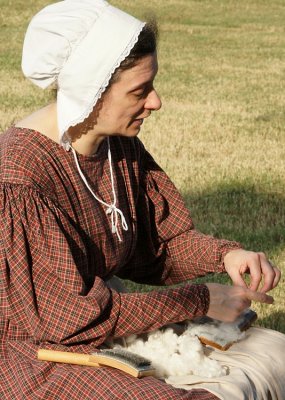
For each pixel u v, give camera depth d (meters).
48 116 3.73
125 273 4.33
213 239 4.16
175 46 24.19
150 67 3.60
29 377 3.46
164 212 4.25
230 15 31.41
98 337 3.57
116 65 3.53
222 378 3.50
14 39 24.17
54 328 3.52
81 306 3.50
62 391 3.42
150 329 3.66
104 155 3.86
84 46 3.54
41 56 3.61
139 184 4.20
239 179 10.01
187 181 9.80
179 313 3.68
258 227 8.25
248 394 3.47
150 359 3.60
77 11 3.59
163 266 4.26
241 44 25.02
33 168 3.61
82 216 3.74
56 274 3.53
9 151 3.63
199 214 8.55
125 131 3.71
